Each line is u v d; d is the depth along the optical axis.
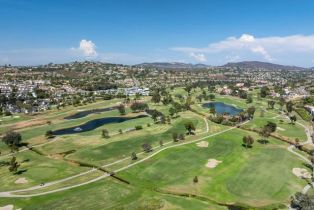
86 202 97.19
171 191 104.75
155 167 125.25
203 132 181.25
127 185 110.25
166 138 169.00
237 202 96.75
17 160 143.62
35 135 188.25
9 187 111.88
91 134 186.25
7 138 161.50
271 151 145.25
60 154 150.62
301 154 143.62
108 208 92.62
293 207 93.25
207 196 101.31
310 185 109.38
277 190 104.94
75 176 120.31
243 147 150.88
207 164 127.94
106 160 137.25
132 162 132.38
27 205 96.75
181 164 127.88
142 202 95.88
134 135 177.12
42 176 121.31
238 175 116.94
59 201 98.56
